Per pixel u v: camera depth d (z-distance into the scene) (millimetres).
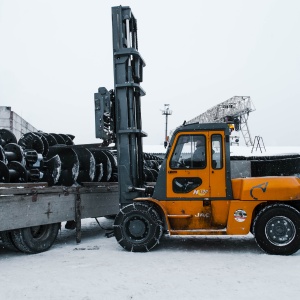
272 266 5656
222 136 6863
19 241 6574
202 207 6859
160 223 6801
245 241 7922
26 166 7961
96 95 7418
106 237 8633
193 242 7816
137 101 7859
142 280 4898
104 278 5004
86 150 8688
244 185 6715
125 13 7695
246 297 4211
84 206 8039
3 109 13984
